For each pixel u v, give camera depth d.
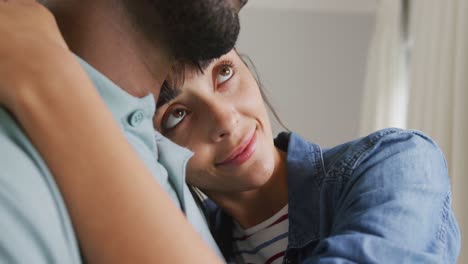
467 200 2.22
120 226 0.49
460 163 2.28
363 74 4.29
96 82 0.62
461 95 2.35
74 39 0.66
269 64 4.28
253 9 4.31
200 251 0.52
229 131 0.94
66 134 0.50
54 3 0.67
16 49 0.52
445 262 0.87
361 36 4.31
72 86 0.51
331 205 0.99
